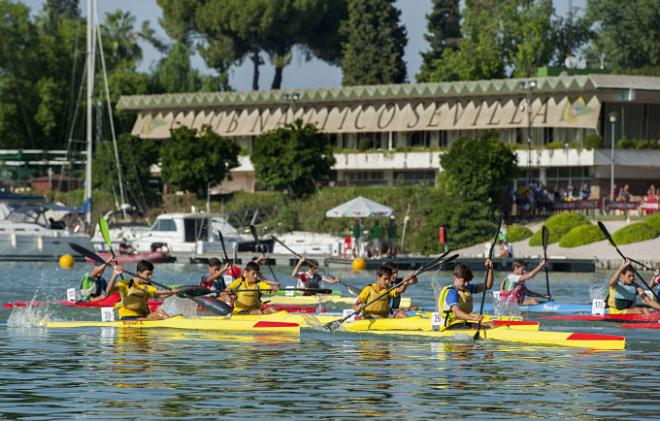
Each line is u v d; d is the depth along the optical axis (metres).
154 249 172.62
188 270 148.12
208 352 59.94
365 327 69.56
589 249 163.62
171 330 71.00
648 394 46.69
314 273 88.38
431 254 174.88
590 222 174.50
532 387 48.41
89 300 87.44
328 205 194.75
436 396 46.03
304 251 176.12
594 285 122.56
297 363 55.69
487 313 87.19
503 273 144.62
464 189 180.75
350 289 85.06
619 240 162.75
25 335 68.12
